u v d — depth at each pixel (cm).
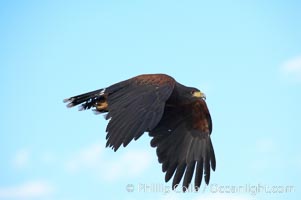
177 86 1728
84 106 1550
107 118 1384
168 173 1705
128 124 1355
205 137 1747
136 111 1375
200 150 1736
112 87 1476
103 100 1524
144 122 1356
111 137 1347
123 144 1327
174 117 1755
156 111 1375
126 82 1470
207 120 1745
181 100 1723
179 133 1752
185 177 1706
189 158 1727
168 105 1733
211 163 1723
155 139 1731
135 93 1420
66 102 1546
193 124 1755
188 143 1745
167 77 1462
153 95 1404
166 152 1727
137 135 1337
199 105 1731
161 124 1744
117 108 1394
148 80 1450
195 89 1752
